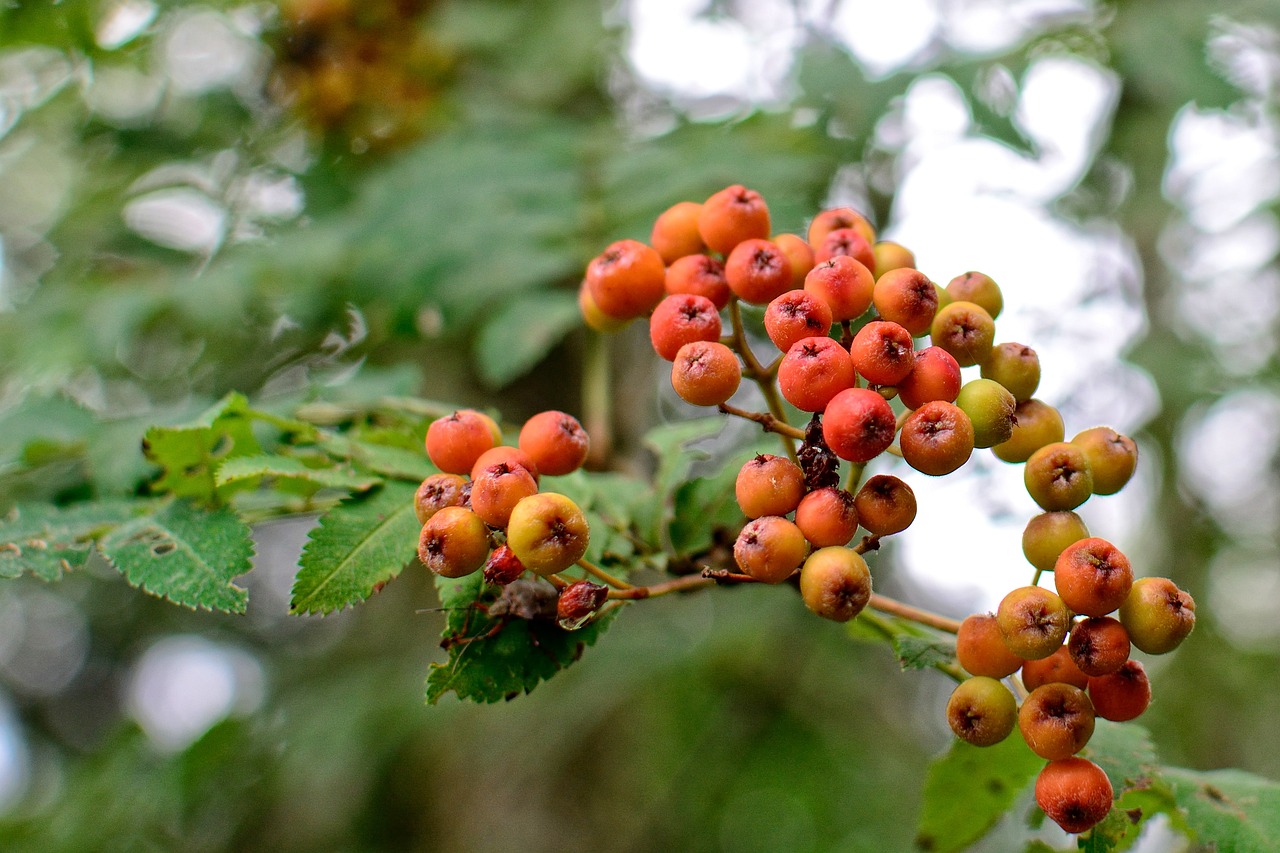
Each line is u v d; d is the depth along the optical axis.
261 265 3.27
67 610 7.48
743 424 4.66
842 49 3.65
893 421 1.54
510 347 2.96
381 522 1.79
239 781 4.10
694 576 1.98
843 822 5.94
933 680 7.88
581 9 4.52
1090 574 1.54
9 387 3.14
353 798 4.71
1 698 7.73
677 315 1.77
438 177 3.27
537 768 4.67
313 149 4.16
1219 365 5.77
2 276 4.17
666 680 5.36
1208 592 6.50
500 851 4.48
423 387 4.30
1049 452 1.73
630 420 4.31
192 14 3.80
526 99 4.39
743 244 1.86
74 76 3.69
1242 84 3.96
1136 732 2.01
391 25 4.10
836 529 1.57
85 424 2.33
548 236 3.06
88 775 3.72
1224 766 5.99
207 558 1.82
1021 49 3.61
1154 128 4.28
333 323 3.43
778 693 5.59
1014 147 3.50
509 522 1.61
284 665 5.48
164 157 3.87
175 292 3.23
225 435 2.06
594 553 2.02
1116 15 3.71
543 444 1.77
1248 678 6.39
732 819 6.55
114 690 7.79
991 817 2.19
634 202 3.11
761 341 2.74
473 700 1.70
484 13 4.28
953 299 1.92
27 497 2.29
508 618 1.76
